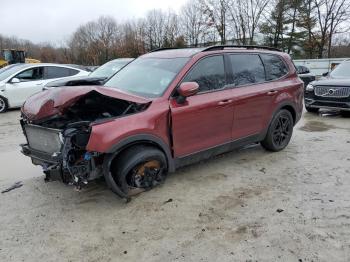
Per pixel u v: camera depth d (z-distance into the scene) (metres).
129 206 4.06
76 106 4.36
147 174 4.18
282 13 42.00
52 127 3.96
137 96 4.19
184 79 4.48
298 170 5.13
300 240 3.32
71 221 3.77
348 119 9.16
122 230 3.57
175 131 4.31
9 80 11.20
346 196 4.24
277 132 5.90
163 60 4.92
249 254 3.13
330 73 10.50
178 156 4.45
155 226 3.63
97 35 63.19
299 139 6.97
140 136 3.96
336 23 38.12
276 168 5.23
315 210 3.89
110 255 3.18
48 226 3.68
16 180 4.98
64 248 3.30
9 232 3.58
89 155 3.75
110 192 4.43
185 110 4.36
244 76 5.25
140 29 57.12
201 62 4.71
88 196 4.34
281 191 4.40
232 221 3.70
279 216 3.77
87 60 61.91
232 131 5.05
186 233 3.49
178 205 4.07
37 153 4.16
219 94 4.78
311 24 39.84
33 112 3.99
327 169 5.16
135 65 5.21
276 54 5.98
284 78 5.95
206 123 4.63
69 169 3.71
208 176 4.93
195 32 53.19
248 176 4.92
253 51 5.54
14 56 27.92
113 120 3.84
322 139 6.95
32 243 3.38
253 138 5.45
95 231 3.57
